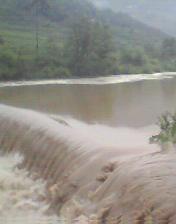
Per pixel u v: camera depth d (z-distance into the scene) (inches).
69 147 445.7
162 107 1079.0
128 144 482.3
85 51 2512.3
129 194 284.0
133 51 3026.6
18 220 358.6
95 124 806.5
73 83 1983.3
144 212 260.7
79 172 385.7
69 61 2479.1
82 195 347.9
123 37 4328.3
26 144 533.6
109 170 349.7
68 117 914.1
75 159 418.3
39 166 474.9
